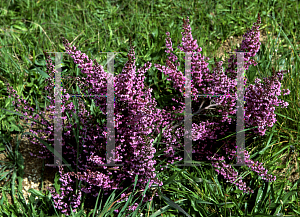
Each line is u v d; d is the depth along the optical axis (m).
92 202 2.71
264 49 3.75
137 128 2.35
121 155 2.57
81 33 3.88
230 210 2.51
